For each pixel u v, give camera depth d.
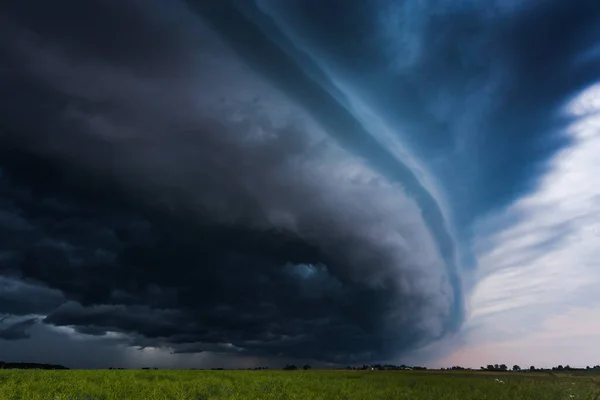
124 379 21.34
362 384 21.67
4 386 16.52
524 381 20.78
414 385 21.03
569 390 17.42
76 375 24.59
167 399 16.20
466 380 22.88
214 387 19.52
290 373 31.20
